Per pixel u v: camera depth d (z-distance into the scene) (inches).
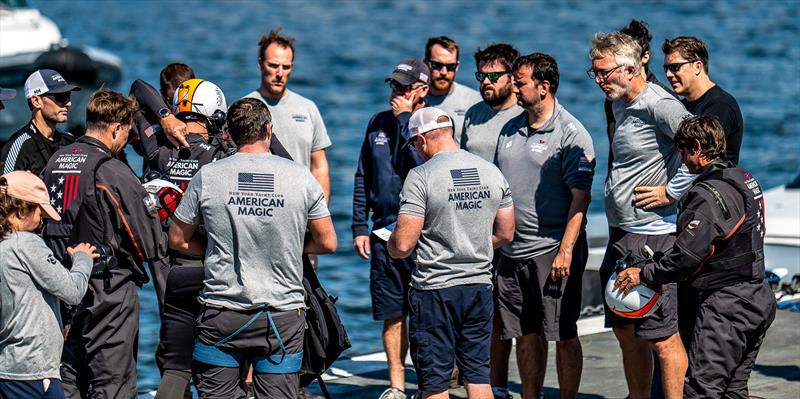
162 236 879.7
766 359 1133.1
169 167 909.2
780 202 1552.7
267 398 809.5
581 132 958.4
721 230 828.6
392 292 1042.1
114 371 876.0
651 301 880.3
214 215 789.2
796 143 3457.2
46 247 776.3
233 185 788.0
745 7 7145.7
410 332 899.4
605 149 3444.9
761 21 6476.4
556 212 970.7
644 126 908.0
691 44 960.9
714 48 5506.9
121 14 7746.1
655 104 899.4
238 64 5408.5
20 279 761.6
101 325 868.6
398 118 1058.1
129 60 5497.1
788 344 1184.2
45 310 773.9
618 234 944.3
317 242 820.6
